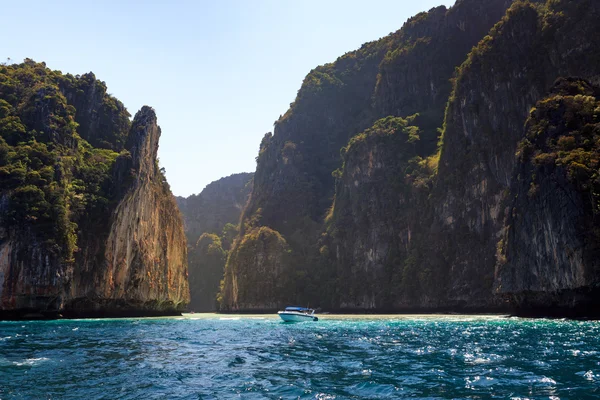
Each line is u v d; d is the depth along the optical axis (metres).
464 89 129.75
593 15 106.44
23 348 34.84
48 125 90.62
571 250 64.00
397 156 157.38
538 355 28.39
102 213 92.19
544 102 80.81
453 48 184.88
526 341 36.66
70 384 21.58
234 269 183.12
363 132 184.75
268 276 174.00
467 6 188.12
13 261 73.00
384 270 145.75
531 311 76.00
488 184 118.38
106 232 91.19
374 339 42.44
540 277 71.00
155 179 112.62
